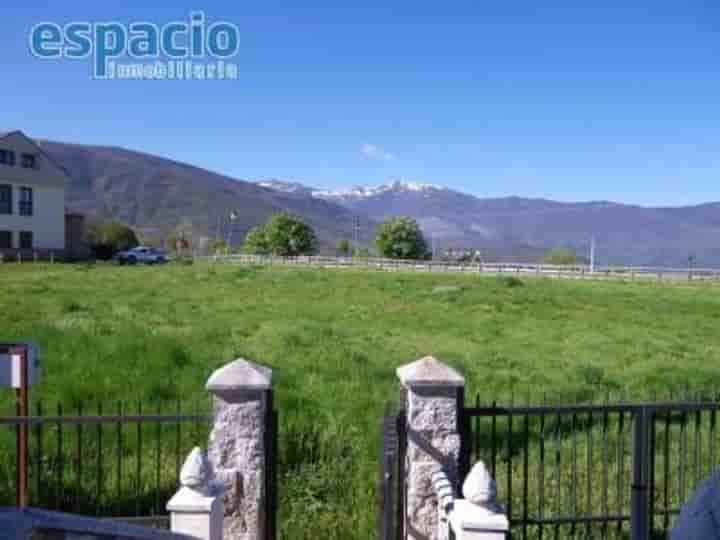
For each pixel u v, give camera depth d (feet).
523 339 58.39
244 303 79.41
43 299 73.26
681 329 69.15
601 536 20.03
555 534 18.29
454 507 14.52
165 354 39.37
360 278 131.03
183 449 24.59
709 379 41.29
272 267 162.61
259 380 16.90
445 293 99.71
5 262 155.53
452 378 16.88
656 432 28.53
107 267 146.41
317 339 51.78
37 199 188.03
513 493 22.48
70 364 35.96
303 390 33.50
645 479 18.02
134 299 78.28
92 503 20.45
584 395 35.22
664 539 18.78
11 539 9.75
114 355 38.52
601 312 82.23
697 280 152.15
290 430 25.27
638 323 72.74
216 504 15.03
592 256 184.14
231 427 16.87
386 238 253.24
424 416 16.96
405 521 16.92
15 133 183.01
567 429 28.96
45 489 20.98
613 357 50.21
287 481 21.99
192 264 176.55
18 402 19.03
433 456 16.88
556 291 113.80
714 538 6.98
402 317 70.64
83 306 67.56
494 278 139.95
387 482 16.52
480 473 14.30
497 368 44.19
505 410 17.60
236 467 16.81
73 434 25.25
